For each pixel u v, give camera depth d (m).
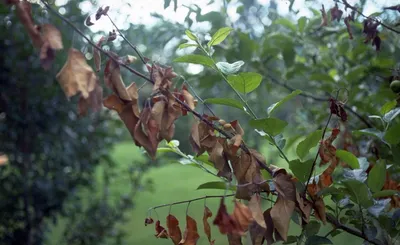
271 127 0.80
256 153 0.76
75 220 2.50
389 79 1.17
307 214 0.75
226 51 1.59
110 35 0.71
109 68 0.69
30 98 2.18
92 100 0.62
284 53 1.59
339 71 1.68
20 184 2.21
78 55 0.61
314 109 1.81
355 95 1.45
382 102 1.31
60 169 2.28
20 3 0.58
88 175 2.58
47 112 2.21
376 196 0.79
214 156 0.74
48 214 2.29
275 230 0.73
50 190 2.21
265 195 0.89
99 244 2.56
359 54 1.55
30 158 2.24
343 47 1.54
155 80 0.71
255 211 0.70
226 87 2.00
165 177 6.47
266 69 1.73
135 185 2.72
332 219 0.82
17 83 2.16
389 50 1.47
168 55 1.61
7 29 2.04
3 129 2.19
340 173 1.08
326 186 0.82
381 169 0.82
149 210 0.79
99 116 2.43
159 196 5.28
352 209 0.86
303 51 1.74
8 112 2.15
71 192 2.35
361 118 1.33
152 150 0.69
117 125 2.51
